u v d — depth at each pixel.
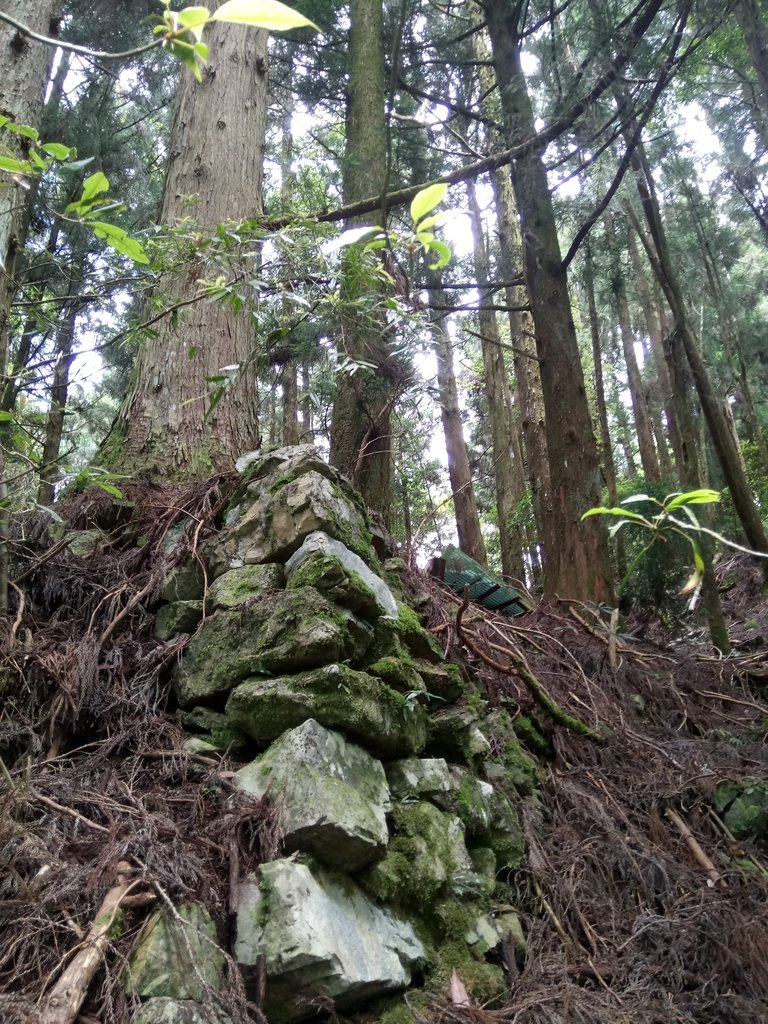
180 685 2.82
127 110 9.66
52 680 2.67
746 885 2.89
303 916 1.91
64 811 2.08
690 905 2.72
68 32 7.71
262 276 3.05
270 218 3.53
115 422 4.33
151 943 1.71
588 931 2.60
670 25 6.11
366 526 3.54
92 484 3.44
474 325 15.23
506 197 11.84
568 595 5.74
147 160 9.42
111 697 2.75
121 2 7.66
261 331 4.23
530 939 2.50
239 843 2.11
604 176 6.68
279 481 3.27
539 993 2.20
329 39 9.52
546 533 6.43
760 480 10.05
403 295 3.28
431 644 3.26
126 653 2.96
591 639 4.60
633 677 4.31
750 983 2.40
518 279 7.20
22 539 3.21
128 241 1.68
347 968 1.92
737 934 2.52
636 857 2.94
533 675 3.82
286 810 2.17
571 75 6.35
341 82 10.07
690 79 6.00
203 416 4.19
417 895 2.33
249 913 1.93
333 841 2.12
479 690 3.56
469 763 2.97
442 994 2.16
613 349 16.56
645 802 3.36
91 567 3.29
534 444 11.99
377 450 6.41
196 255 3.10
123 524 3.62
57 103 7.51
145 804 2.22
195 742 2.60
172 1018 1.55
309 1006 1.85
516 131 6.43
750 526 5.36
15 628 2.74
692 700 4.38
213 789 2.32
